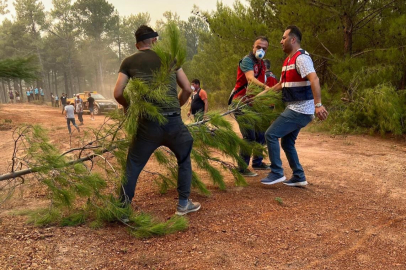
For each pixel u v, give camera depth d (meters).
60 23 57.78
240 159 4.33
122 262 2.45
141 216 3.07
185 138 3.26
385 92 8.97
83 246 2.68
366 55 10.85
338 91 11.35
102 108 22.81
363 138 9.09
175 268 2.39
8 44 49.41
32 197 3.90
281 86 4.29
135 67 3.05
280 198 3.84
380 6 10.65
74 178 3.05
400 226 3.17
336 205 3.73
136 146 3.15
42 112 23.30
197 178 3.90
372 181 4.74
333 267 2.45
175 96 3.15
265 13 13.04
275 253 2.63
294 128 4.14
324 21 11.30
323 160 6.14
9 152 7.54
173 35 2.95
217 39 19.67
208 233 2.98
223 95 16.70
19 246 2.59
